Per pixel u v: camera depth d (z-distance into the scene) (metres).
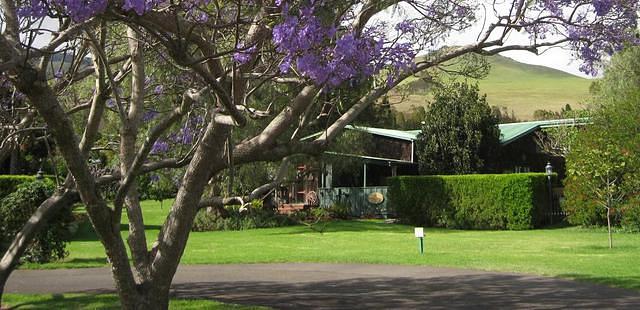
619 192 23.16
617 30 7.27
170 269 6.92
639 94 25.58
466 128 34.59
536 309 9.62
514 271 13.87
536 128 37.78
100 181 7.45
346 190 36.47
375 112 37.66
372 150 39.16
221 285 12.35
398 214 32.62
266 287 12.07
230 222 28.75
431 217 31.12
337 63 5.11
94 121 7.52
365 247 19.88
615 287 11.52
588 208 21.95
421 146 35.75
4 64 4.95
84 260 16.53
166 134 11.53
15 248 7.61
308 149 6.93
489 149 35.22
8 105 10.17
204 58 5.23
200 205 6.89
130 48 7.56
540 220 29.19
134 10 4.84
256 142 6.79
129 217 7.14
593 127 23.69
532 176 28.86
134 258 7.03
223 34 7.01
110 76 6.56
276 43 5.06
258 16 5.94
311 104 6.82
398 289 11.69
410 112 62.47
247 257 17.19
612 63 39.25
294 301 10.52
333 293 11.30
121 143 7.34
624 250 18.09
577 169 20.86
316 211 32.47
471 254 17.36
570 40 7.26
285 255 17.56
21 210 15.23
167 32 5.77
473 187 29.89
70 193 7.69
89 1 4.49
